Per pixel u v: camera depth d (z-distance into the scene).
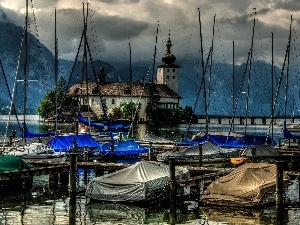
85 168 43.38
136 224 27.84
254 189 30.58
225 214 29.80
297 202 33.72
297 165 53.66
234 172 32.72
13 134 72.25
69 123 150.25
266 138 61.94
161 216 29.67
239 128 160.50
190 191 34.16
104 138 74.19
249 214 29.62
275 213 29.72
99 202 32.69
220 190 31.17
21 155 50.03
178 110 170.88
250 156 53.03
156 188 32.31
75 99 170.50
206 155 53.44
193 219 28.78
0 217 29.69
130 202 31.97
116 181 32.34
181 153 53.22
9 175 35.94
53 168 39.25
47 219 29.12
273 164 34.53
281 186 26.70
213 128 156.12
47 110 166.00
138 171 33.19
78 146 55.41
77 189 37.59
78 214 30.23
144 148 58.00
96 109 172.75
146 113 160.62
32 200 34.97
